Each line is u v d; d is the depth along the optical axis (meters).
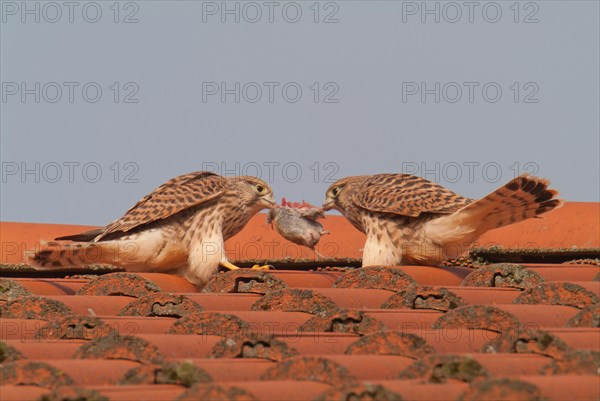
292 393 7.93
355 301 12.21
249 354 9.48
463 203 14.77
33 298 12.01
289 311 11.93
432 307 11.83
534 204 14.17
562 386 7.67
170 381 8.42
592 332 9.50
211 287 13.75
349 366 8.59
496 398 7.31
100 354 9.40
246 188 15.62
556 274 13.79
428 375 8.38
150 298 12.27
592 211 18.83
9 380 8.52
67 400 7.60
